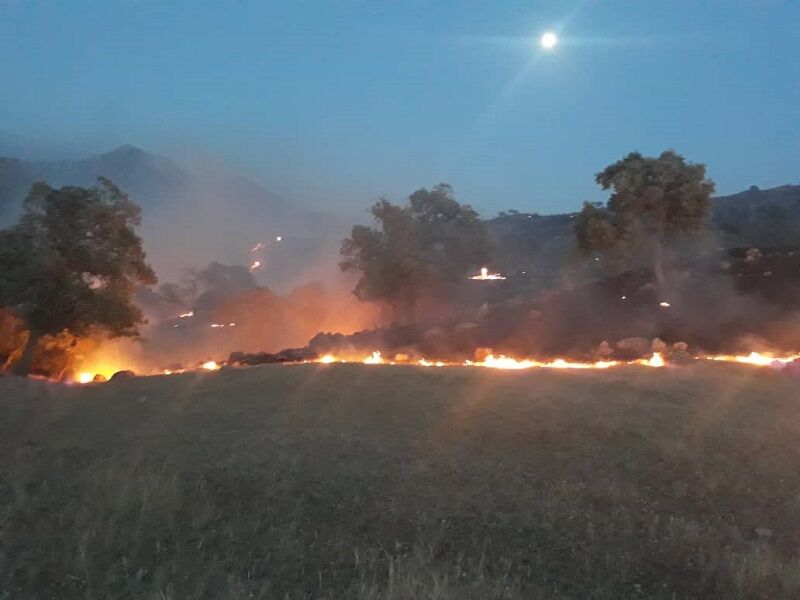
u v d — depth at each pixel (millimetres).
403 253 26609
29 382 13414
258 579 4934
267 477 6832
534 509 6246
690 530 5836
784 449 7879
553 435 8258
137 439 8430
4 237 17406
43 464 7281
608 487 6758
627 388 10586
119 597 4660
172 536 5555
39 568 5004
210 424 9219
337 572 5043
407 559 5164
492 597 4699
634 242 19531
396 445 8047
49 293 17109
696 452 7695
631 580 5145
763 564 5176
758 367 12406
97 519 5730
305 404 10203
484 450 7867
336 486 6668
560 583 5055
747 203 59156
